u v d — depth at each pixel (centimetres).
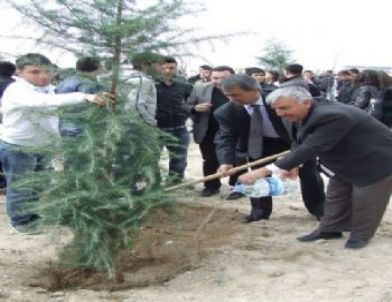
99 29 411
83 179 418
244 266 493
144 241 570
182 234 604
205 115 788
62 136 443
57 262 500
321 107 495
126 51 424
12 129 560
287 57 1199
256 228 630
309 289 439
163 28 418
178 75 491
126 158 436
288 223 655
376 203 536
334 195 569
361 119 510
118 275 462
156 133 440
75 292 432
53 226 435
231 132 640
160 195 433
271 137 627
